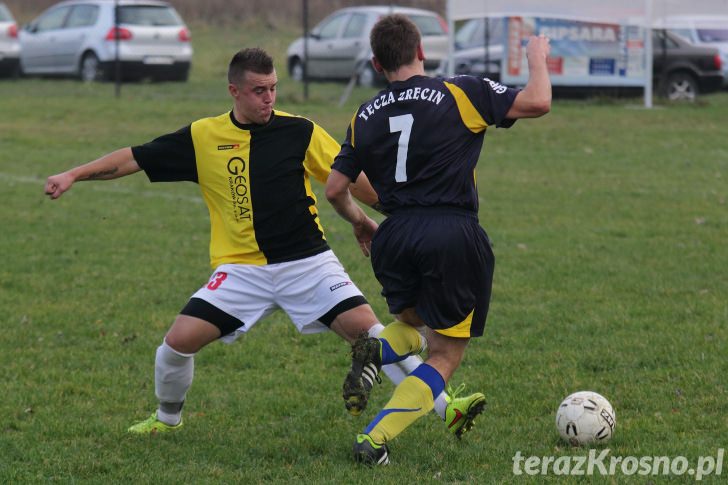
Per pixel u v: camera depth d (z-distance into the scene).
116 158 16.70
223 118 16.78
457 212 15.13
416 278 15.41
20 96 73.31
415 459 16.02
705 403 18.67
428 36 75.62
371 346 14.69
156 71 80.81
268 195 16.59
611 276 29.34
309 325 16.83
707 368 20.69
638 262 31.06
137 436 17.25
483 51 72.75
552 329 24.03
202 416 18.50
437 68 75.50
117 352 22.58
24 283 28.64
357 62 78.56
